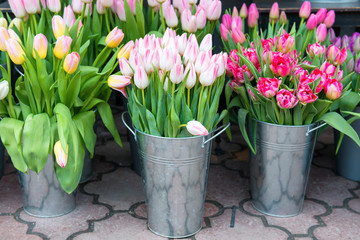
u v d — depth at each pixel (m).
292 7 2.47
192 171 1.71
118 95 3.18
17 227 1.84
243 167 2.38
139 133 1.70
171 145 1.64
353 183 2.23
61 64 1.64
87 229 1.84
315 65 1.85
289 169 1.86
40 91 1.71
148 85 1.69
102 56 1.91
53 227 1.84
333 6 2.50
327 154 2.54
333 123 1.75
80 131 1.75
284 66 1.67
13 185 2.16
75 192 1.95
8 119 1.74
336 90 1.68
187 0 2.03
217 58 1.59
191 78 1.57
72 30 1.76
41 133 1.69
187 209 1.76
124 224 1.88
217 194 2.12
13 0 1.78
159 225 1.80
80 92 1.84
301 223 1.90
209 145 1.74
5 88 1.62
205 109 1.67
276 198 1.92
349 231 1.85
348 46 2.20
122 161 2.44
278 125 1.78
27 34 1.89
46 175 1.83
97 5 2.02
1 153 2.17
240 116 1.85
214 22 2.07
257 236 1.81
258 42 1.89
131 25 2.02
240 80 1.84
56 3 1.83
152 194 1.77
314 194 2.13
